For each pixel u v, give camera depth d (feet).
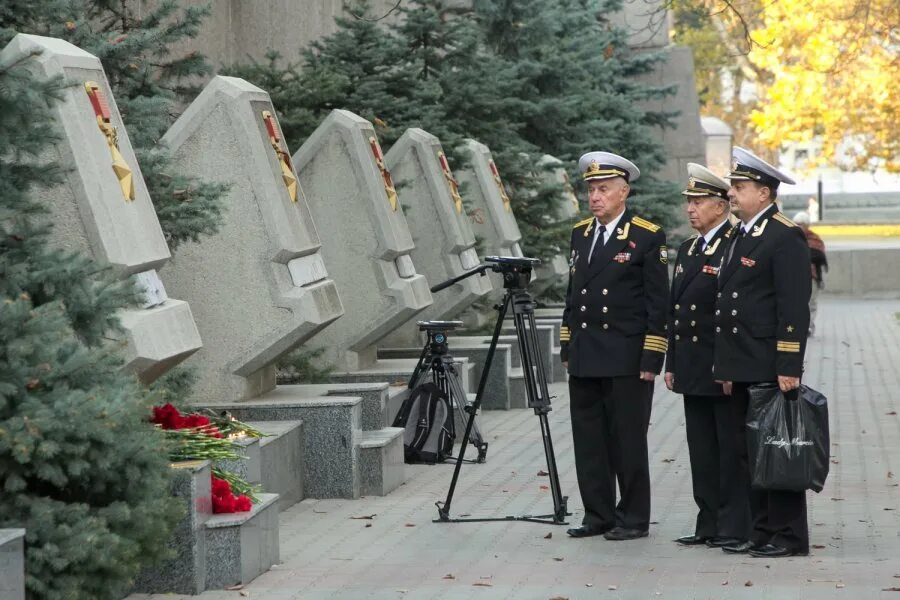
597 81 95.96
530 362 38.19
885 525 36.99
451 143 65.92
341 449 42.27
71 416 22.68
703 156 136.67
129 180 30.58
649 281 35.50
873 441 54.29
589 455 36.24
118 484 25.25
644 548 34.58
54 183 26.89
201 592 29.73
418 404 49.65
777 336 32.76
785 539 33.14
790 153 279.69
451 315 63.10
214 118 41.34
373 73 65.05
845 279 151.94
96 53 37.17
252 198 41.32
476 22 80.43
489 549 34.68
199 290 41.55
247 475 35.24
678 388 35.19
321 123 54.03
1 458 23.11
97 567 23.72
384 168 53.57
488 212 70.54
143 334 29.22
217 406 41.24
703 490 35.06
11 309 22.86
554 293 82.33
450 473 47.55
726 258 33.86
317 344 53.11
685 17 169.07
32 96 24.35
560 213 82.94
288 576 31.53
